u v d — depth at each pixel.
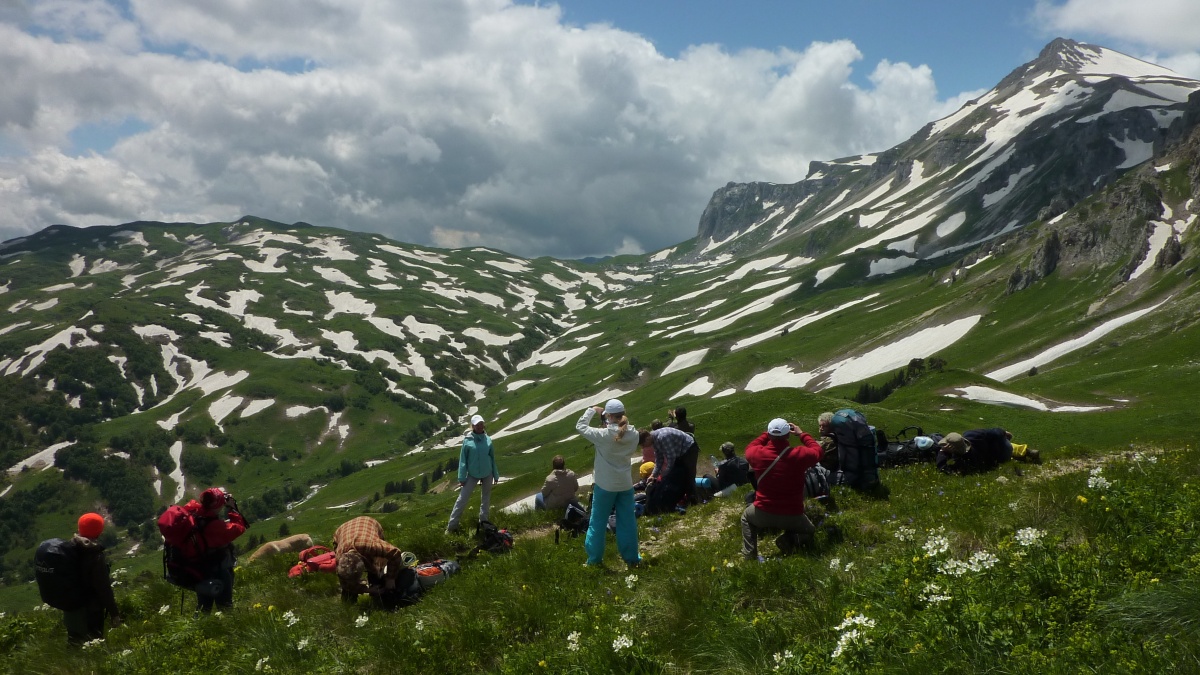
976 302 194.50
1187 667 4.31
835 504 14.56
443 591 11.07
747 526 11.20
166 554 12.24
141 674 9.06
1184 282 141.62
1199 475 12.53
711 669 6.39
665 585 8.84
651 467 19.55
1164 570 5.89
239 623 10.57
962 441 18.08
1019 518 9.70
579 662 6.79
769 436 11.12
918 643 5.34
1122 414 66.88
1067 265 182.25
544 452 179.88
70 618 11.64
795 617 7.04
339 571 11.21
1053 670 4.55
